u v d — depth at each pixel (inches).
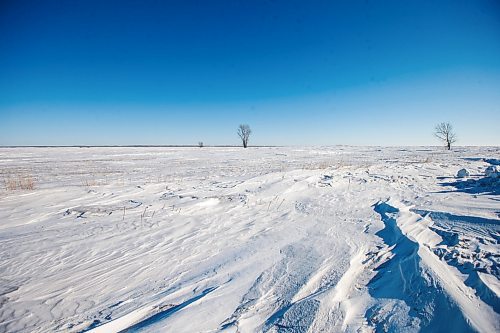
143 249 207.5
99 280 164.6
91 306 139.9
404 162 866.1
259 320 123.6
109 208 311.3
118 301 143.6
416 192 359.9
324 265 168.4
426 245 178.5
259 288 149.2
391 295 132.2
